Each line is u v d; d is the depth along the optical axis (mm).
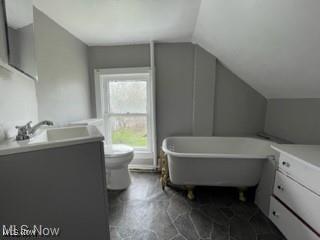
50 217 1027
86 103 2547
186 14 1788
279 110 2311
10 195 919
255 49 1690
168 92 2637
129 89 2713
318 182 1104
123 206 1877
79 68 2361
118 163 2043
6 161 888
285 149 1414
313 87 1608
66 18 1819
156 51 2557
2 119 1149
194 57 2549
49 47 1768
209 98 2596
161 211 1800
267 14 1221
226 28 1701
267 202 1698
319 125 1684
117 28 2076
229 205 1903
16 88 1282
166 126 2717
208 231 1542
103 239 1200
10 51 1187
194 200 1989
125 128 2789
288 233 1355
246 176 1876
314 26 1058
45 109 1708
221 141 2525
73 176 1061
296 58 1406
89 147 1087
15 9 1235
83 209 1114
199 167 1928
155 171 2721
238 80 2590
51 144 975
